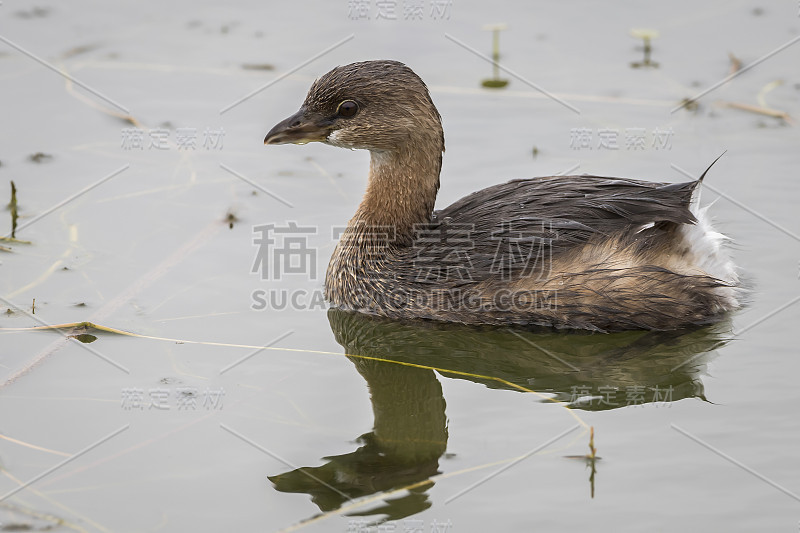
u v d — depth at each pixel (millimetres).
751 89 18516
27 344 12258
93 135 17422
